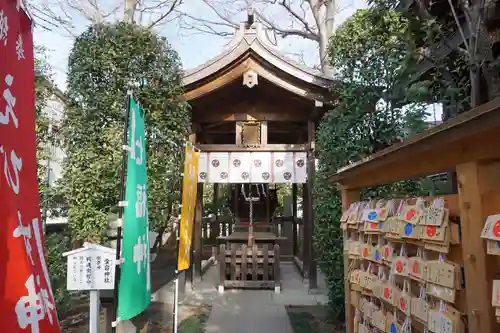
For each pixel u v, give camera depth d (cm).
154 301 755
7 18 188
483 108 154
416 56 569
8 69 187
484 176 183
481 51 498
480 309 177
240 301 760
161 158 545
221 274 848
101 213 493
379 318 304
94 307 366
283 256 1304
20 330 164
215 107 870
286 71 775
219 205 1452
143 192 388
